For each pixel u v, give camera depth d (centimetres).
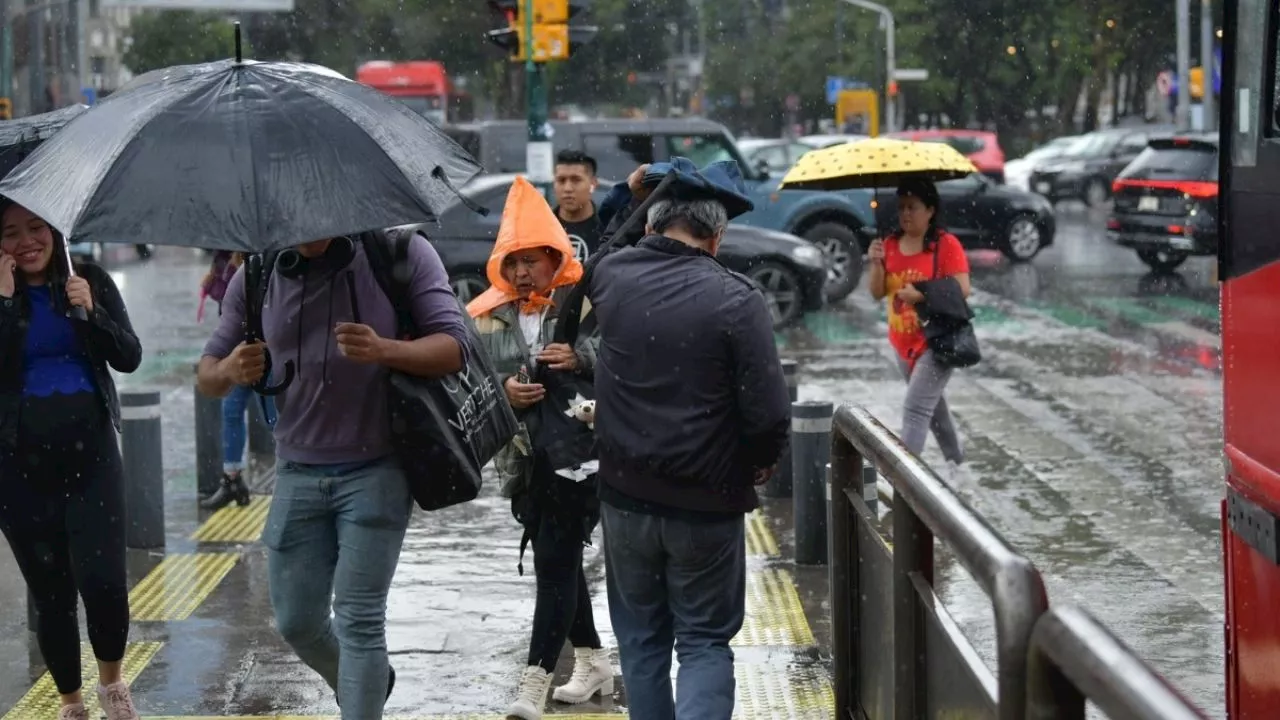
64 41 4144
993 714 408
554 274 784
